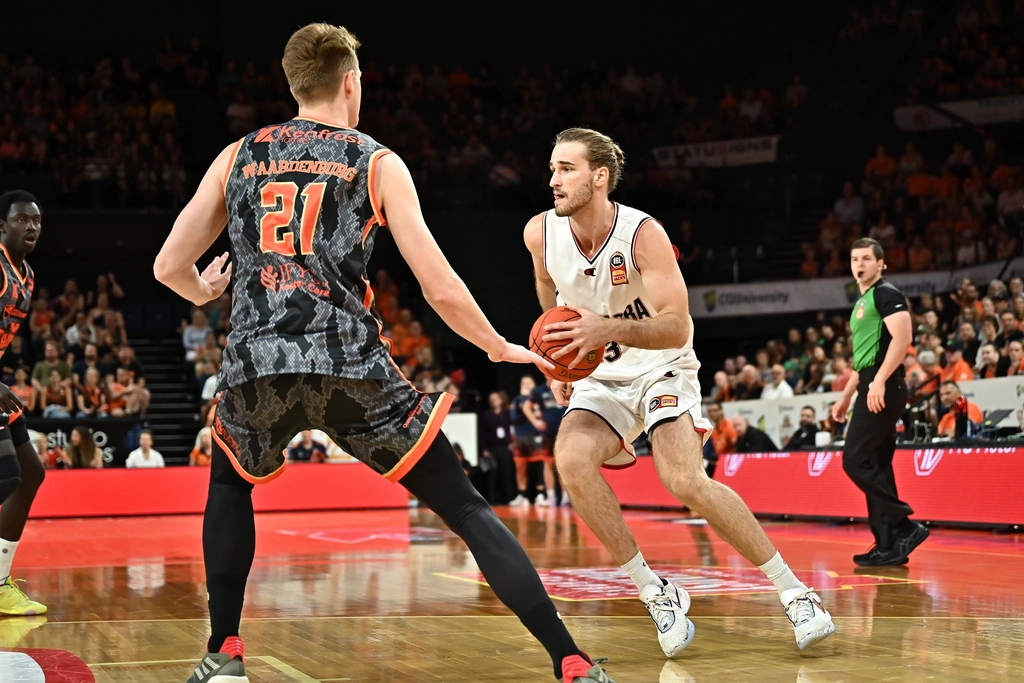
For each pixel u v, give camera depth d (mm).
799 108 20312
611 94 21469
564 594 4824
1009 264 13945
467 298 2504
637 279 3682
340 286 2496
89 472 12633
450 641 3729
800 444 10945
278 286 2498
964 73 18922
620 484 12539
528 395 14055
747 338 17797
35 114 19125
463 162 18766
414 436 2533
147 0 21016
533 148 20828
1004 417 9359
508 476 14141
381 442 2535
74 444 13141
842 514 9352
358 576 5910
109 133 19516
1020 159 17141
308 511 13180
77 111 19609
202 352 16656
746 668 3180
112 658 3447
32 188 17797
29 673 3168
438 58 21859
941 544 7297
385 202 2549
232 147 2678
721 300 16922
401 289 19484
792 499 9992
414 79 21156
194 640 3814
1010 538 7613
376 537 9016
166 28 21125
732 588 5020
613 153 3625
